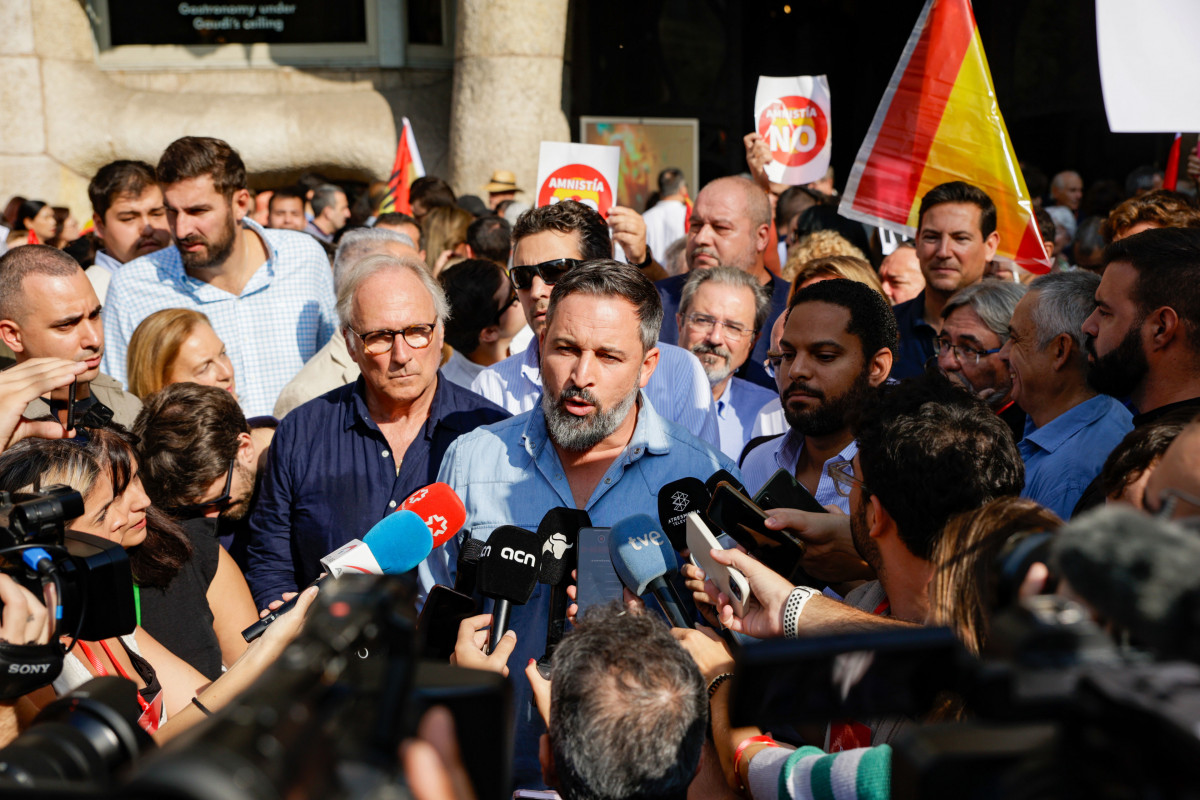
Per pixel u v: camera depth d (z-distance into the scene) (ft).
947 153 13.73
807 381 8.71
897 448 5.44
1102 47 11.85
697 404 10.39
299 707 2.16
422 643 6.75
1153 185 26.84
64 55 32.27
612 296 7.52
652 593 6.68
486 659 6.23
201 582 9.02
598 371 7.48
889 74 41.11
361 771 2.25
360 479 9.83
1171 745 2.21
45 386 7.54
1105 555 2.40
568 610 6.84
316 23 34.17
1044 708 2.61
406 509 7.51
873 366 8.80
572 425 7.54
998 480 5.29
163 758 1.85
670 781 4.58
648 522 6.86
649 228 26.09
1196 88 11.70
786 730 6.10
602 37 36.17
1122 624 2.41
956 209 13.25
